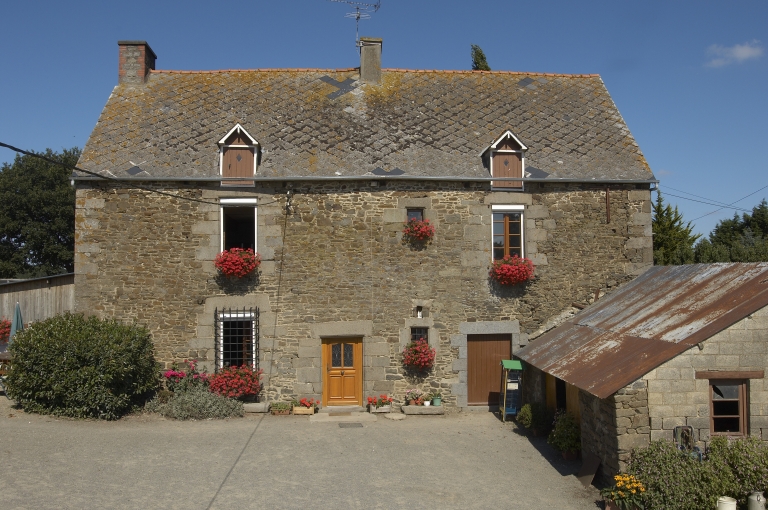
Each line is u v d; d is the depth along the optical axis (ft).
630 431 23.65
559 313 38.75
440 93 45.37
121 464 25.89
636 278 38.27
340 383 38.17
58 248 88.53
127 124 40.65
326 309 37.65
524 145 38.91
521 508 23.06
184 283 37.14
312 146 39.73
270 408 36.60
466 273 38.42
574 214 39.19
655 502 21.03
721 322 24.23
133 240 36.96
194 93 43.91
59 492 22.36
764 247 60.80
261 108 42.78
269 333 37.40
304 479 25.25
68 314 35.88
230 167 38.01
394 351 37.96
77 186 36.96
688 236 71.51
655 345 25.54
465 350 38.27
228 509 21.83
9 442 27.73
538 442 31.96
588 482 25.43
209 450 28.50
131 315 36.78
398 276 38.04
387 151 39.65
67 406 32.89
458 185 38.63
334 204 37.96
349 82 45.85
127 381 33.86
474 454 29.60
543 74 48.21
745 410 24.25
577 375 26.96
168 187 37.37
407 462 28.02
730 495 21.42
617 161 40.37
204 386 36.58
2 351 38.91
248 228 44.01
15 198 87.10
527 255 38.78
